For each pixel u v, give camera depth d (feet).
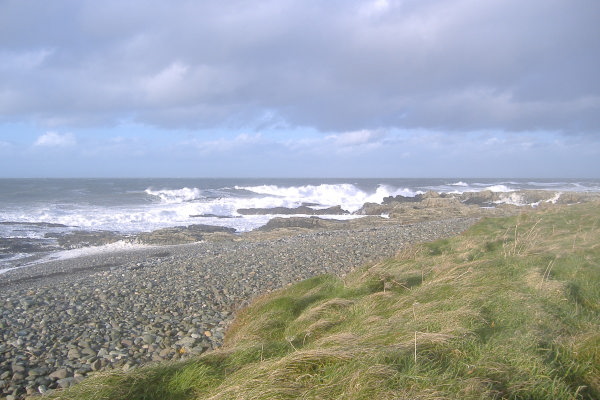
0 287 59.57
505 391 14.78
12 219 131.44
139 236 104.58
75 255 87.30
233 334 30.09
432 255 45.62
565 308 22.65
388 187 234.99
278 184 423.23
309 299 32.86
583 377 15.83
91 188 249.14
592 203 90.17
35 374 25.55
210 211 162.09
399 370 16.11
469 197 196.44
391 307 26.76
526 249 40.04
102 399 17.08
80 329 32.78
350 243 71.92
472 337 18.49
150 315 36.29
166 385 18.22
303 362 17.30
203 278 48.73
